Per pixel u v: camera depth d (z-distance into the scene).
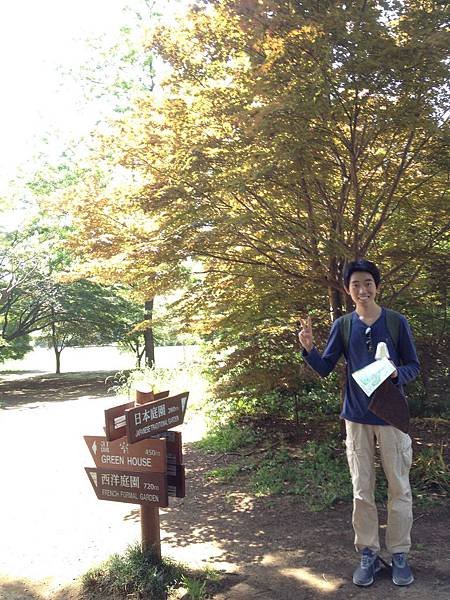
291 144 4.33
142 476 3.37
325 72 4.17
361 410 3.28
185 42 5.11
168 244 5.37
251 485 5.39
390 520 3.29
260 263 5.87
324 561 3.65
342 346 3.46
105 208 6.15
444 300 6.42
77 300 19.88
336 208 5.66
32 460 6.95
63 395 15.93
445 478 5.07
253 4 4.24
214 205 5.12
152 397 3.44
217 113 4.97
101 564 3.60
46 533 4.37
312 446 6.39
